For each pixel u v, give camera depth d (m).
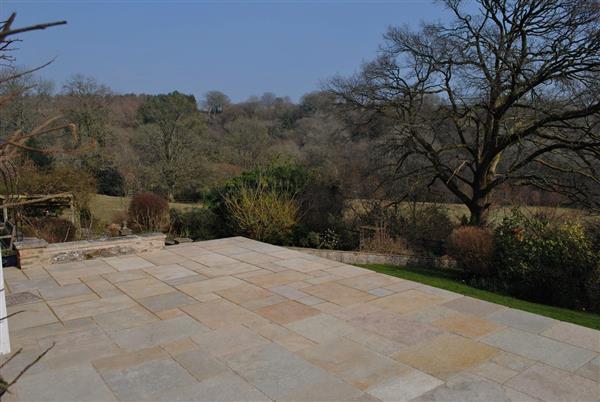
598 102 11.52
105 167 23.19
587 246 9.63
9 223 9.23
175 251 8.64
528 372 3.80
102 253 8.06
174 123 27.45
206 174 26.81
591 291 9.36
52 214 13.84
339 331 4.68
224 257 8.12
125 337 4.51
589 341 4.45
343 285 6.37
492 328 4.78
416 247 14.32
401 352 4.18
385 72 14.95
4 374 3.71
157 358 4.04
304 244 13.55
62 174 13.91
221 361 3.98
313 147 24.03
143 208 14.80
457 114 14.32
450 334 4.61
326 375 3.73
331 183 15.88
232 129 32.50
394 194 15.92
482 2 13.16
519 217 11.51
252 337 4.52
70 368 3.83
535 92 12.48
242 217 12.88
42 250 7.38
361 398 3.37
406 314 5.20
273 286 6.31
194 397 3.38
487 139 14.73
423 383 3.61
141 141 27.02
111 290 6.09
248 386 3.55
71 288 6.17
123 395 3.40
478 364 3.94
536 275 10.01
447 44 13.41
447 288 10.33
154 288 6.19
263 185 13.53
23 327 4.77
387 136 15.76
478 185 15.17
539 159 14.09
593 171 12.77
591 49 10.88
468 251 11.45
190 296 5.84
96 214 17.52
